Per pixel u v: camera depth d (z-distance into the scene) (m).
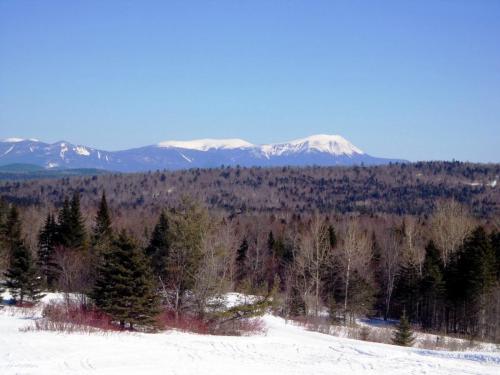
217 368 16.33
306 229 71.88
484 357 22.25
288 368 17.34
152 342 20.53
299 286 51.88
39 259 57.06
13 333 19.89
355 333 38.97
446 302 54.22
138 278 25.66
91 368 14.77
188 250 29.92
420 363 19.67
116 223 81.00
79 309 25.77
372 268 64.25
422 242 67.12
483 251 51.03
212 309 29.61
